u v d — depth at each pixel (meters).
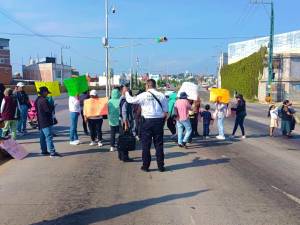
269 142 15.35
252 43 79.06
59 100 50.03
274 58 57.00
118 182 8.63
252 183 8.66
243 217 6.43
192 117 15.95
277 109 17.62
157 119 9.59
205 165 10.58
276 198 7.52
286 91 57.19
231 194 7.75
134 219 6.30
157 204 7.07
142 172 9.65
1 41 95.81
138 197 7.49
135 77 99.94
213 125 21.47
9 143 11.18
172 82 144.00
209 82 177.88
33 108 17.98
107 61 44.44
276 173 9.70
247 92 67.31
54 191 7.88
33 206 6.92
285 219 6.36
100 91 83.00
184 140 13.46
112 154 11.99
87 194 7.68
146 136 9.66
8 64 89.44
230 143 14.85
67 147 13.16
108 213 6.58
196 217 6.41
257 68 62.56
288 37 65.38
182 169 10.05
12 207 6.87
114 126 12.41
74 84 13.41
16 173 9.41
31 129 17.73
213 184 8.52
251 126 22.16
